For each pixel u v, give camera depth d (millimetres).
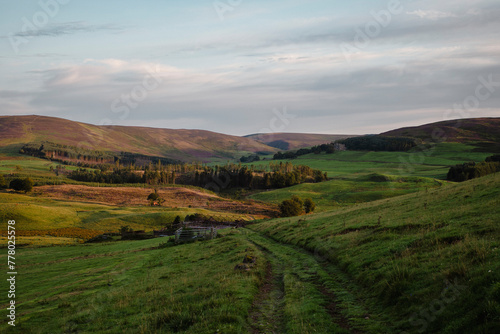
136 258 35562
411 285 13156
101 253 45344
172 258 32812
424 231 20141
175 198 162625
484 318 9055
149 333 12203
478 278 10867
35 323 15438
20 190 145000
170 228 78938
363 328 11562
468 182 36750
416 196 39156
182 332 11922
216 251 32750
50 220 93625
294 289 16812
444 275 12500
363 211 38594
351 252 21562
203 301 14930
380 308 13008
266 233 46750
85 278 27000
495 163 143875
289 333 11555
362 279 16484
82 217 102250
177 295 16953
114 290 20875
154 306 15492
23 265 39406
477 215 20109
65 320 15039
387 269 15727
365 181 178625
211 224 80750
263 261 24625
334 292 16125
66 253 48750
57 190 161375
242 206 144125
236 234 49500
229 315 12609
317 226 36500
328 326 11867
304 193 168875
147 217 104250
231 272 20828
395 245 19094
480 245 13906
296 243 31969
